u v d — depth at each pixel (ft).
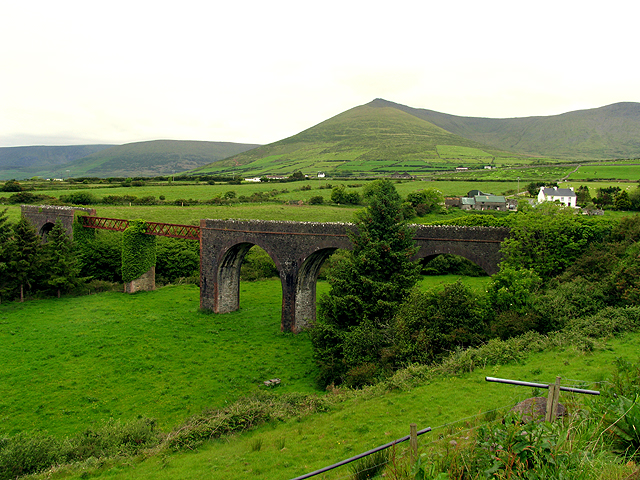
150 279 181.68
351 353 87.30
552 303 82.23
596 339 68.95
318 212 268.00
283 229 126.11
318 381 92.94
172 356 110.22
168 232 167.02
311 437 54.80
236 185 428.15
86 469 54.85
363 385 76.89
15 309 148.77
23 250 161.68
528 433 26.78
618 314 74.84
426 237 108.27
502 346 71.46
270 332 128.16
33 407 84.23
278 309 152.97
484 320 85.97
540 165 626.64
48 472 55.11
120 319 138.10
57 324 132.57
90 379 96.63
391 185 108.37
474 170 641.40
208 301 147.84
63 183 385.91
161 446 61.36
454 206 283.38
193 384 94.89
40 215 205.46
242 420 64.85
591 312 80.38
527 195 335.06
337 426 56.29
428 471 26.61
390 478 28.25
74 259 173.47
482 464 26.68
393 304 92.53
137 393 90.63
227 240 140.46
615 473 23.26
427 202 256.52
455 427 44.16
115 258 194.18
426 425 50.37
